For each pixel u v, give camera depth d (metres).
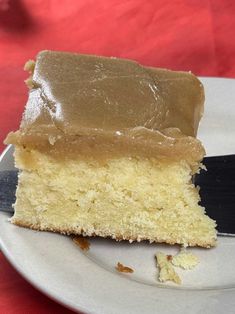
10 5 0.28
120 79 0.18
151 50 0.26
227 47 0.26
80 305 0.14
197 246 0.18
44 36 0.26
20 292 0.16
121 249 0.17
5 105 0.22
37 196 0.17
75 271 0.15
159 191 0.17
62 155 0.17
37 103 0.17
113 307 0.14
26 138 0.16
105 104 0.17
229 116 0.22
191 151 0.16
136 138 0.16
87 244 0.17
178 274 0.17
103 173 0.17
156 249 0.17
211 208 0.19
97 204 0.17
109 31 0.27
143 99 0.17
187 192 0.17
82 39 0.26
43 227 0.17
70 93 0.17
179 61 0.25
